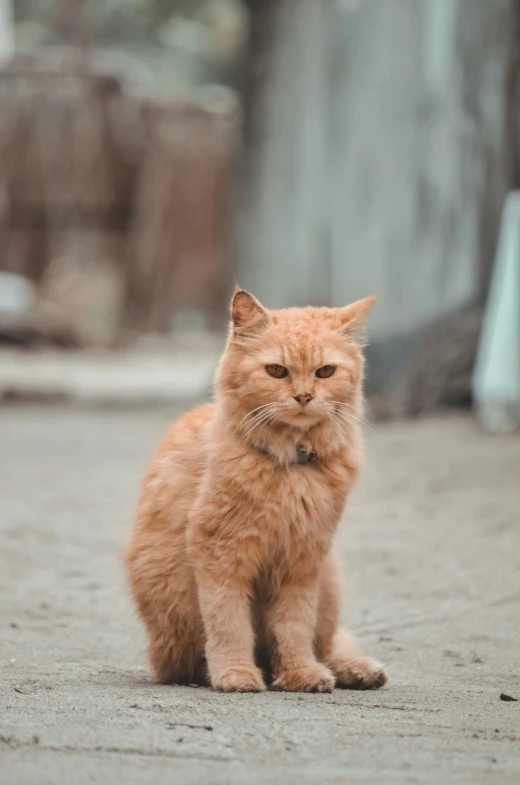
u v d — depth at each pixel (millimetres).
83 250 41125
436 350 17844
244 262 29375
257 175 28234
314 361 5992
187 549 6020
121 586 9023
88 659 6922
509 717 5199
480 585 8859
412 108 20031
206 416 6441
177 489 6188
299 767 4211
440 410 17531
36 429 19938
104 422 20812
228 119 42125
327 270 23656
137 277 42281
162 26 57312
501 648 7180
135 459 16281
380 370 18594
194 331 43219
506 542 10281
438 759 4363
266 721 4953
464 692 5938
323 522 5996
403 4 20250
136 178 41938
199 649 6273
